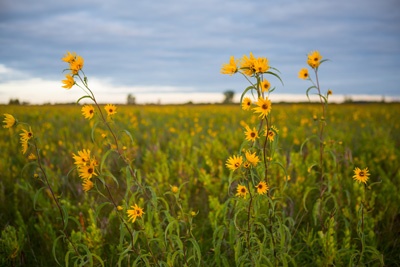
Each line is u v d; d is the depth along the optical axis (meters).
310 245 2.86
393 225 3.53
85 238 2.90
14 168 5.14
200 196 4.48
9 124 2.28
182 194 4.11
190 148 6.30
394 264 3.01
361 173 2.36
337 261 2.62
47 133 8.78
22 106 19.05
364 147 6.24
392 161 5.33
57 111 16.44
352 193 3.80
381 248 3.13
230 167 2.15
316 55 2.58
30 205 4.19
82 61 2.13
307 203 3.81
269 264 2.16
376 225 3.38
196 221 3.69
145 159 5.47
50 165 5.15
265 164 2.20
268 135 2.15
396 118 13.23
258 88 2.05
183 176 4.75
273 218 2.52
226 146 6.84
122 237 2.23
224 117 14.55
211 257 2.99
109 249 3.21
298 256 2.90
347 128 9.49
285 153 5.39
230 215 3.29
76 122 11.08
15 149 6.68
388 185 3.95
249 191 2.13
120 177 4.75
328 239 2.64
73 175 5.10
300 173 4.31
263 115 2.05
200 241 3.10
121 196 4.05
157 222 2.87
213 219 3.23
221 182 4.26
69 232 3.52
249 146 2.26
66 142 7.50
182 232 3.22
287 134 7.62
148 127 10.67
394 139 7.78
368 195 3.50
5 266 2.89
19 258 3.03
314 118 2.83
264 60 2.04
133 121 10.96
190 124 12.30
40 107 19.06
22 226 3.32
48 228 3.22
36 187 4.62
